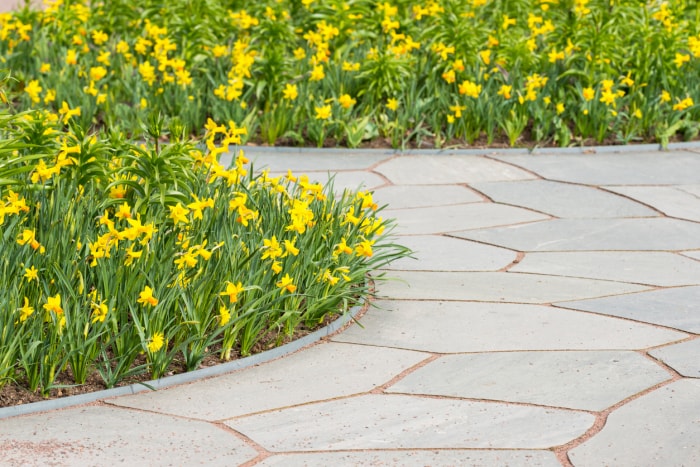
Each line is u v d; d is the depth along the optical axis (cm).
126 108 981
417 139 989
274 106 998
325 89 1034
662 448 434
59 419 465
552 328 573
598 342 552
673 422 458
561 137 1005
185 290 529
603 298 622
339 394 494
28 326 507
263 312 538
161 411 476
